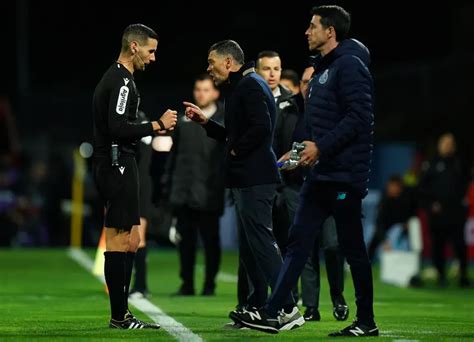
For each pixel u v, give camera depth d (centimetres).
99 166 3016
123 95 2969
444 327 3272
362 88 2753
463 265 5906
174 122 3022
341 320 3497
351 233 2834
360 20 12219
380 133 8556
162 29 13800
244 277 3553
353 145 2781
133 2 14138
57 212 9844
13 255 7956
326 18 2819
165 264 7106
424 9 12119
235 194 3055
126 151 3014
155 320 3400
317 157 2748
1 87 14088
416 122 8425
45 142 11625
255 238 3025
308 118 2842
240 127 3028
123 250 3056
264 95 3005
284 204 3609
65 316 3516
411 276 5931
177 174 4547
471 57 8381
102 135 3012
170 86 12688
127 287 3189
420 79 8625
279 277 2873
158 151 4578
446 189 5891
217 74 3066
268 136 3033
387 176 8250
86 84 14275
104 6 14250
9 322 3297
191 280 4597
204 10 13662
